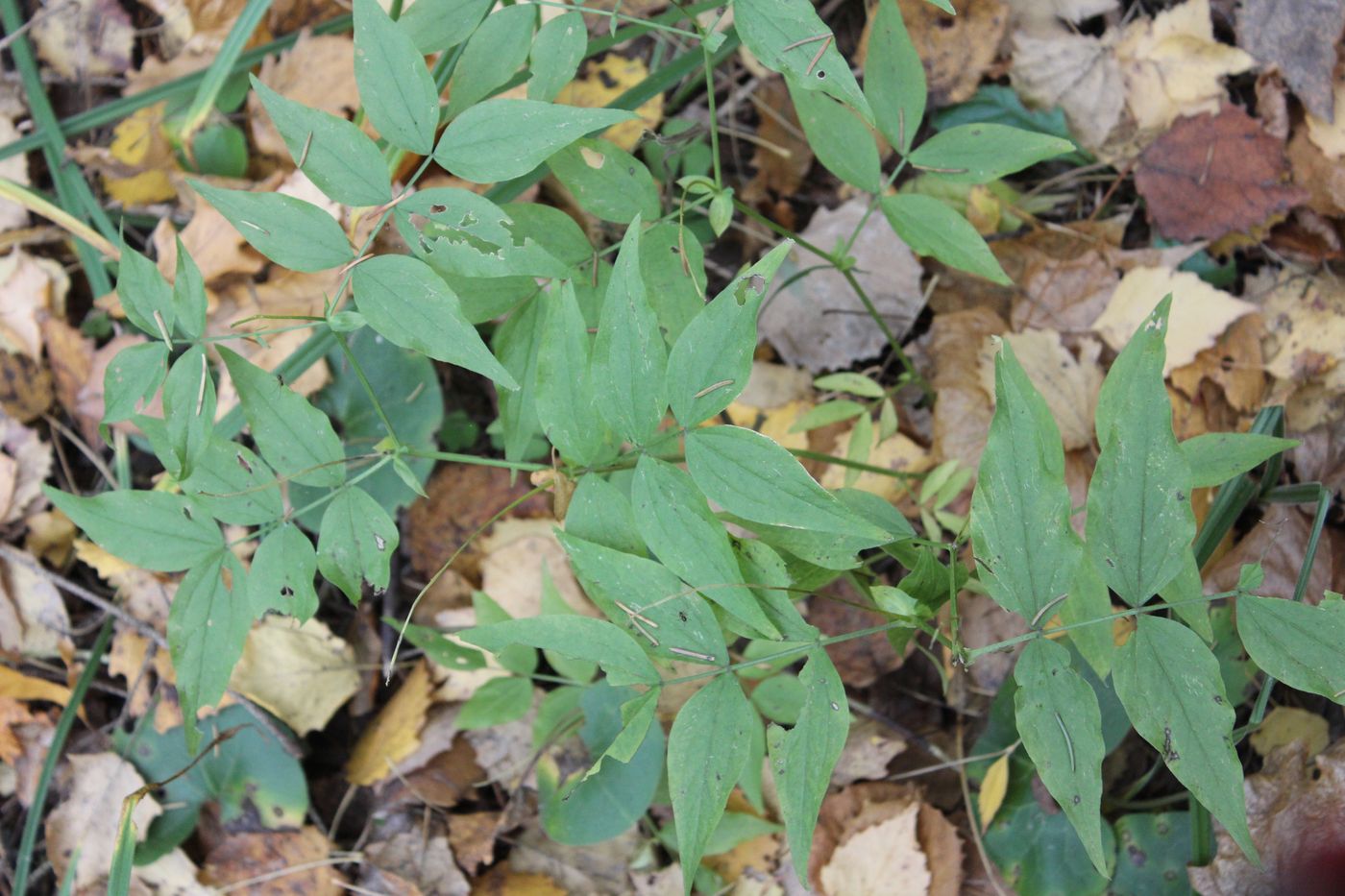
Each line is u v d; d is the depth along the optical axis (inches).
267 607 26.4
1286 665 24.4
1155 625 24.6
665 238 27.2
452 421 34.4
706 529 24.7
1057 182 34.5
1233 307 32.9
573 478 26.3
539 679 32.3
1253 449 27.1
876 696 33.4
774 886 32.6
